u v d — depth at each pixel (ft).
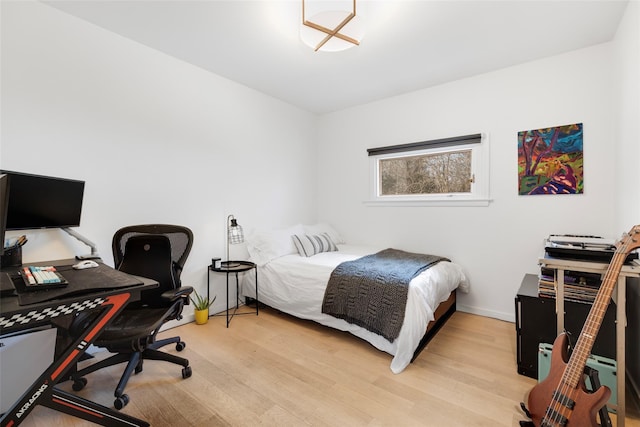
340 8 5.75
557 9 6.35
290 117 12.44
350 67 9.09
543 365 5.50
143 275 6.54
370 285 7.45
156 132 8.27
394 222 11.56
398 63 8.80
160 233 7.22
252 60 8.75
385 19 6.66
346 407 5.27
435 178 10.76
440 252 10.47
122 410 5.16
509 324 8.95
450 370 6.45
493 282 9.48
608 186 7.73
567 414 3.97
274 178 11.79
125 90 7.65
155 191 8.27
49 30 6.45
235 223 9.57
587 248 5.39
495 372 6.37
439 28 7.04
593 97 7.88
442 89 10.27
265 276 9.72
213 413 5.12
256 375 6.25
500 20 6.73
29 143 6.23
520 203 8.98
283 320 9.22
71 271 5.10
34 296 3.67
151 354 6.26
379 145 11.90
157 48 8.14
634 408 5.21
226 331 8.41
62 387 5.83
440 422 4.91
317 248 10.61
